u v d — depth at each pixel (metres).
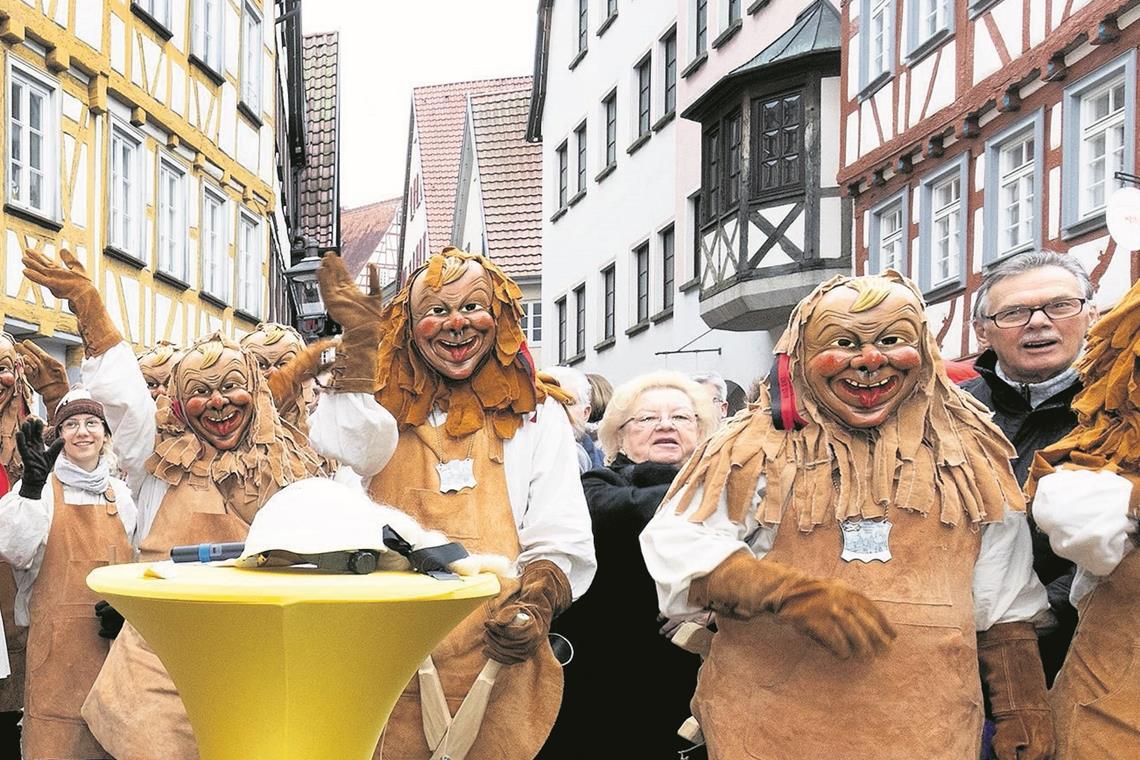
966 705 3.19
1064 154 11.65
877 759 3.11
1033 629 3.32
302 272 11.34
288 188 27.78
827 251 16.08
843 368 3.21
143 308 15.11
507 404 3.92
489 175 36.34
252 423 4.35
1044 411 3.89
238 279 19.05
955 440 3.30
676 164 21.42
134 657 3.91
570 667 4.35
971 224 13.42
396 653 2.27
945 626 3.17
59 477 4.93
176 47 16.12
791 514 3.25
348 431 3.61
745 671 3.25
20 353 5.63
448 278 3.85
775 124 16.47
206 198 17.66
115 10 14.23
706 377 6.21
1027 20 12.18
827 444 3.27
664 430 4.39
